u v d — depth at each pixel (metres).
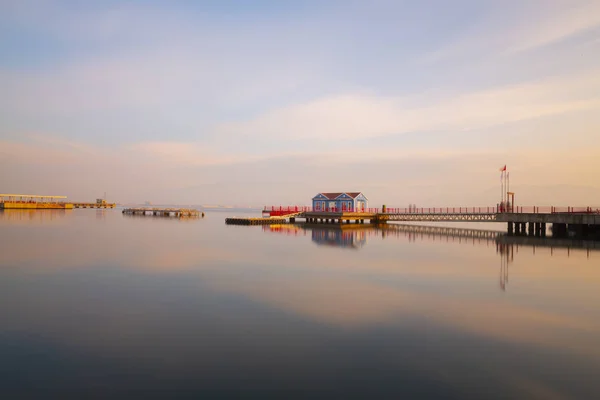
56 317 12.84
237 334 11.41
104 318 12.77
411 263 24.19
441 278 19.59
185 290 16.62
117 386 8.32
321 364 9.48
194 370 9.09
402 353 10.16
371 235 44.22
